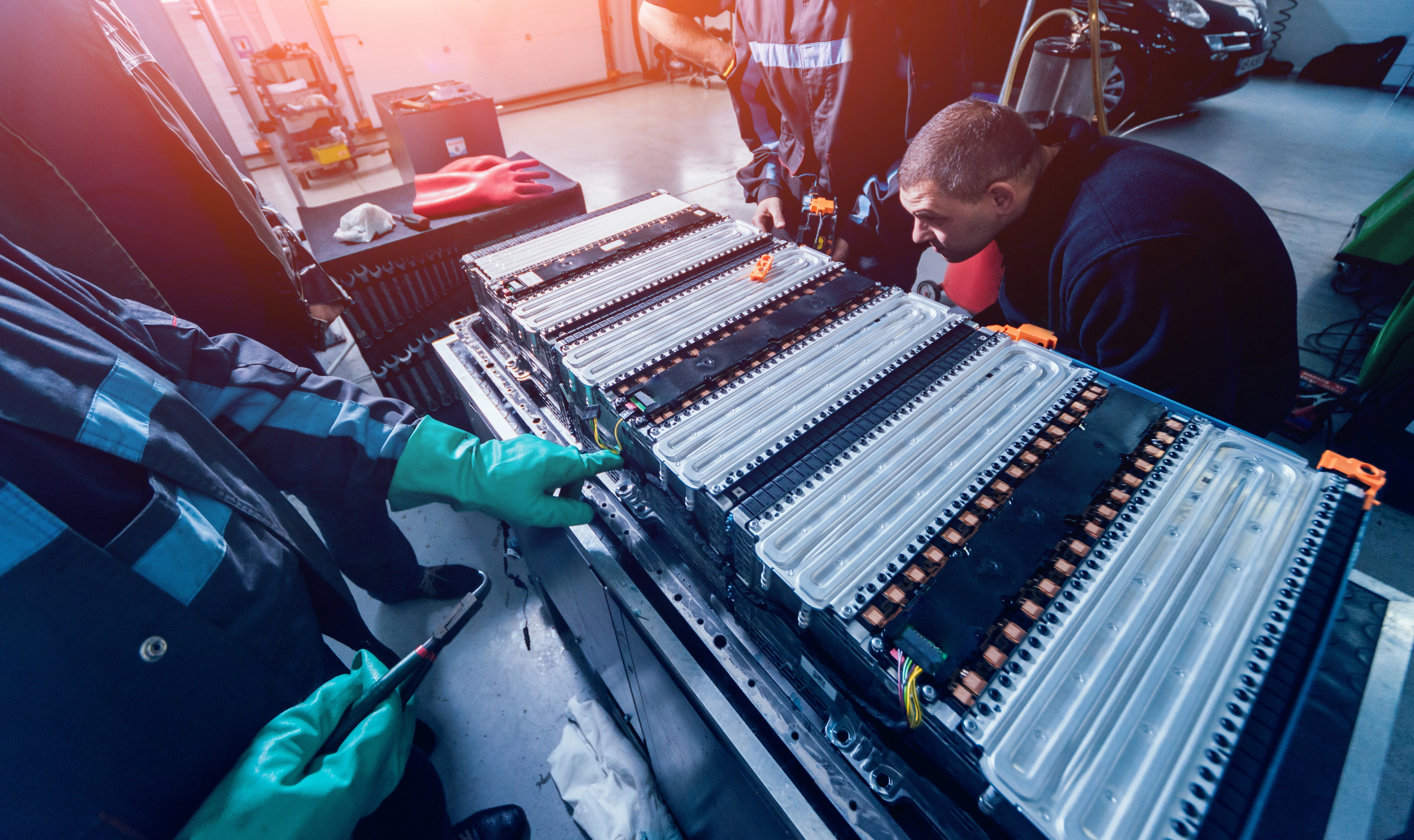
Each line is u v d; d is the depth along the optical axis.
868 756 0.70
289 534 0.88
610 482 1.05
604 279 1.13
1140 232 1.01
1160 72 4.52
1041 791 0.49
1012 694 0.54
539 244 1.28
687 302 1.05
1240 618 0.57
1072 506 0.68
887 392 0.86
